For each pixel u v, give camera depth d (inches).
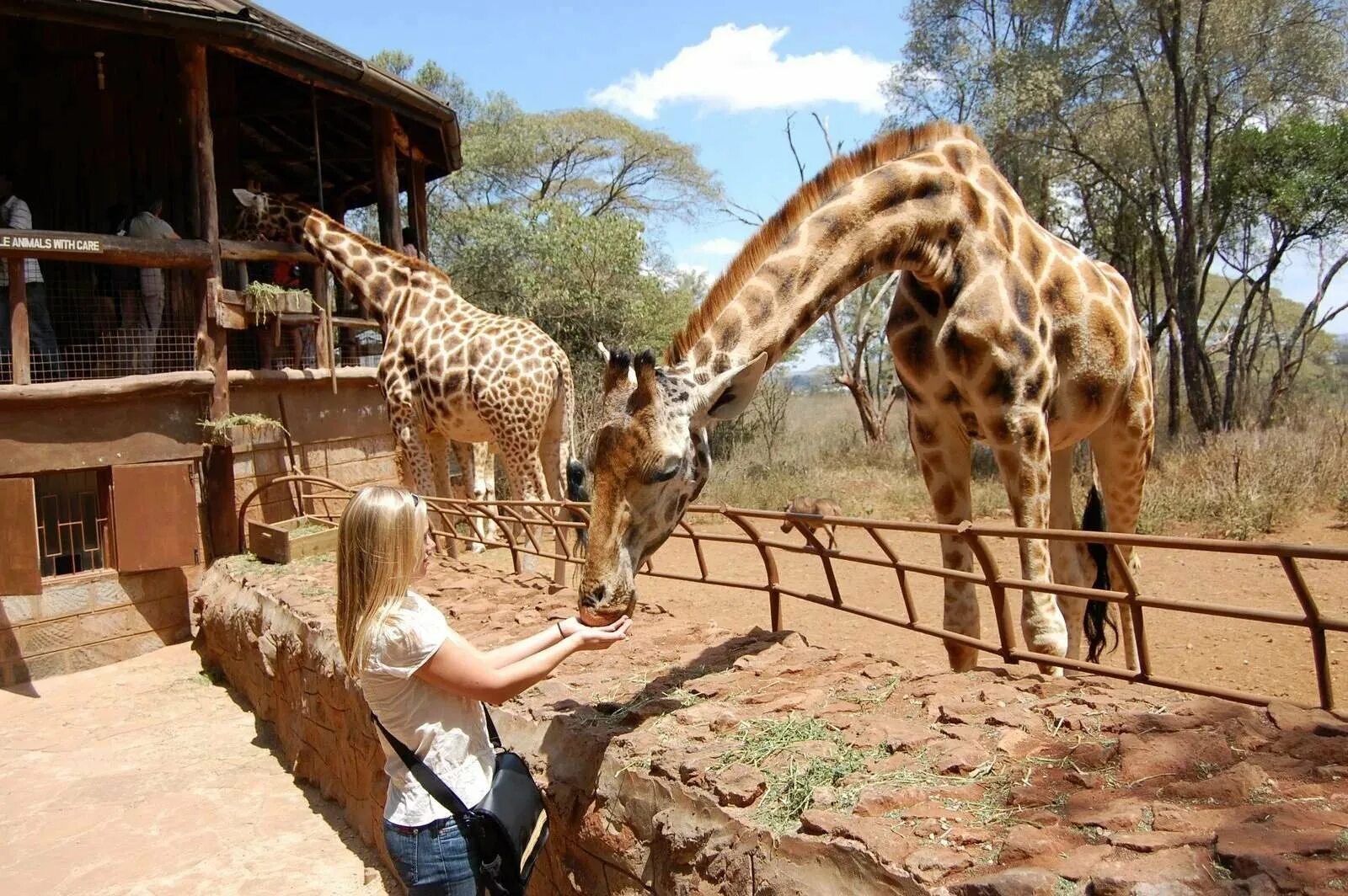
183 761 249.1
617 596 119.0
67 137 459.8
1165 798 89.3
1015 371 163.0
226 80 474.9
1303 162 687.7
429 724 105.4
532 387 327.0
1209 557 381.7
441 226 943.0
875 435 789.2
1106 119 699.4
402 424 339.6
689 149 1198.9
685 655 163.0
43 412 327.0
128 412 346.3
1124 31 653.3
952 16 795.4
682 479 125.0
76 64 455.5
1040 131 687.7
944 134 178.4
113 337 409.7
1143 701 114.1
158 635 350.6
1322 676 102.9
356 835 204.1
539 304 749.9
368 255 358.3
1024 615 165.9
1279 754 93.4
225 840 205.2
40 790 235.1
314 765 227.6
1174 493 452.1
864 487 592.4
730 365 137.7
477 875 104.1
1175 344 701.9
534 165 1149.1
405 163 601.6
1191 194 645.9
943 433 179.0
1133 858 78.6
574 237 758.5
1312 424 589.3
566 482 359.3
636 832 115.0
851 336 1009.5
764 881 95.2
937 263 164.7
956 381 168.4
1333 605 304.3
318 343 430.0
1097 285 182.5
